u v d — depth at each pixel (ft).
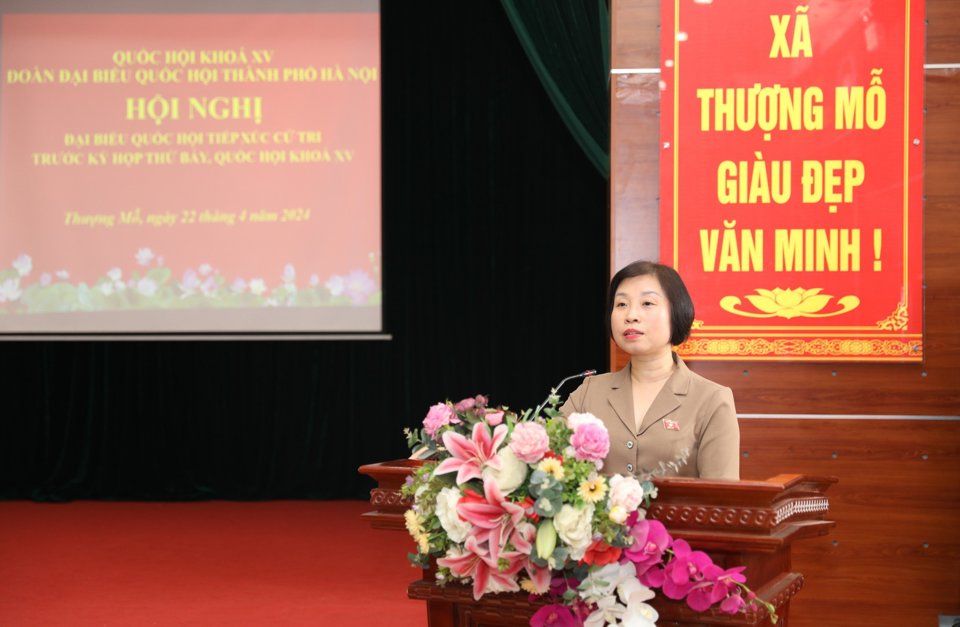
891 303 11.21
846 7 11.22
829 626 11.30
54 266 23.38
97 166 23.40
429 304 24.08
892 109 11.18
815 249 11.26
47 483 24.26
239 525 20.88
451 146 23.90
